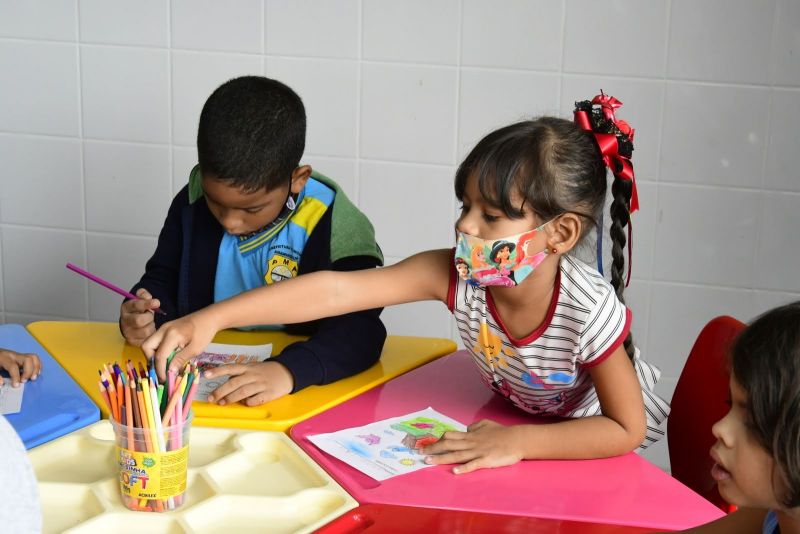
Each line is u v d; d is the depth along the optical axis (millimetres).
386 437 1282
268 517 1087
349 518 1064
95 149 2443
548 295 1294
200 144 1502
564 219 1244
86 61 2391
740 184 2277
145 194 2463
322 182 1744
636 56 2236
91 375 1420
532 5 2232
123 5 2346
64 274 2543
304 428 1297
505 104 2299
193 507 1072
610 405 1282
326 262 1663
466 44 2273
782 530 891
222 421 1300
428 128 2334
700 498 1146
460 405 1419
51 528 1036
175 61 2365
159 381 1250
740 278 2328
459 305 1372
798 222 2279
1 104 2439
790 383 796
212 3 2320
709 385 1464
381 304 1416
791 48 2186
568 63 2258
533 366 1338
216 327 1352
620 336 1275
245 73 2354
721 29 2197
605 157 1318
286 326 1691
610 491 1156
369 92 2330
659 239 2332
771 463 820
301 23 2309
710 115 2248
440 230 2391
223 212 1555
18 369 1373
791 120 2229
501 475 1188
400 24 2281
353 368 1491
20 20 2383
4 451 706
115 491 1108
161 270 1763
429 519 1065
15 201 2502
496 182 1209
